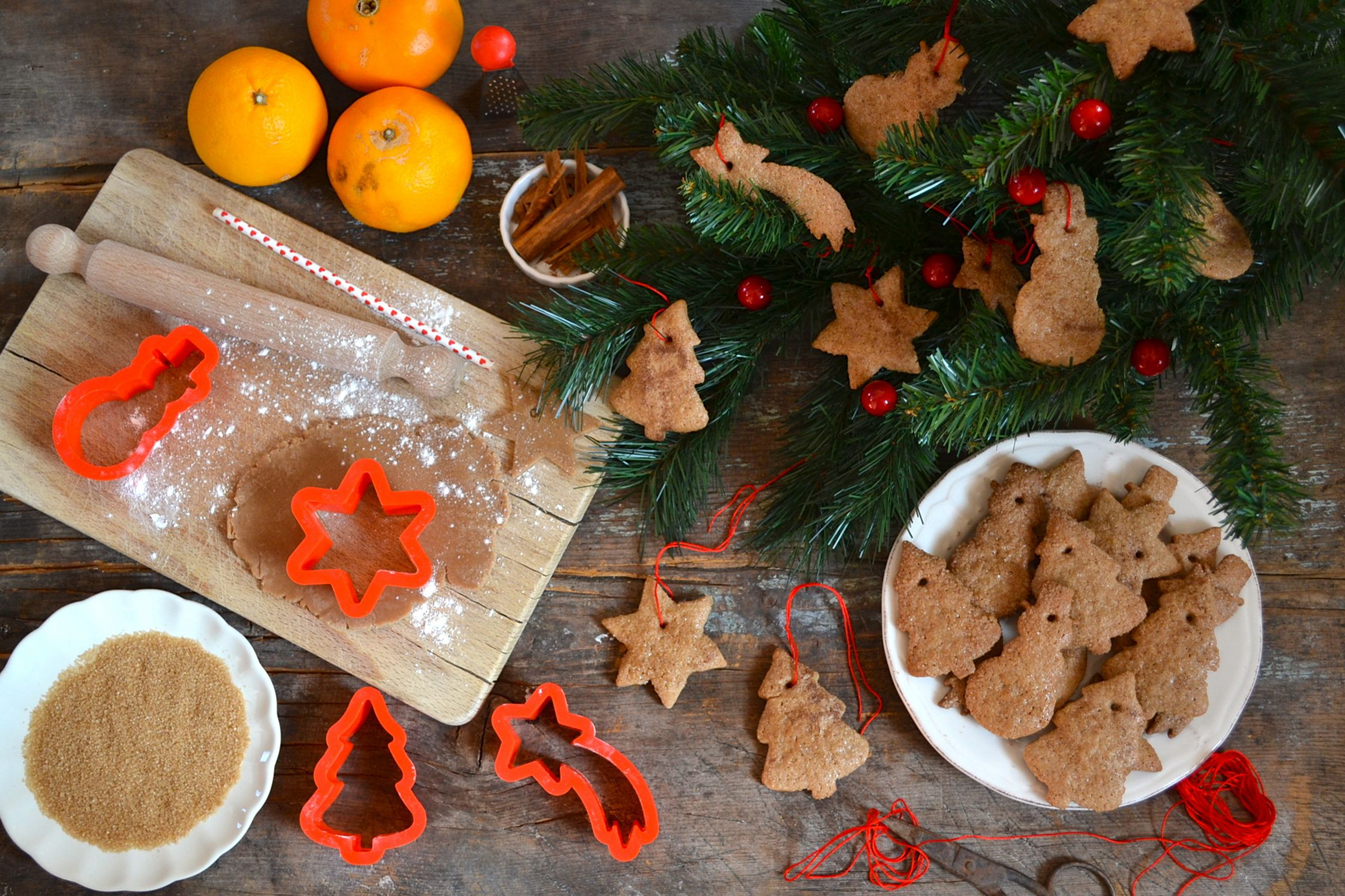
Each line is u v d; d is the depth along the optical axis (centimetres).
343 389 102
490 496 101
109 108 107
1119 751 97
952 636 98
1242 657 99
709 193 88
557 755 102
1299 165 80
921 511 100
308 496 98
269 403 102
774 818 102
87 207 106
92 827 100
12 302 105
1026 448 100
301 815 98
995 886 101
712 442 98
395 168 97
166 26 107
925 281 94
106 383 99
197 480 102
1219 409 88
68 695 101
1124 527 98
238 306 99
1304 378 104
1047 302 85
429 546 101
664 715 103
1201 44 82
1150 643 98
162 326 103
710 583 104
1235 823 100
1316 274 89
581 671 103
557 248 103
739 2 107
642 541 104
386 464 101
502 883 102
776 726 101
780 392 105
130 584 104
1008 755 99
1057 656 97
